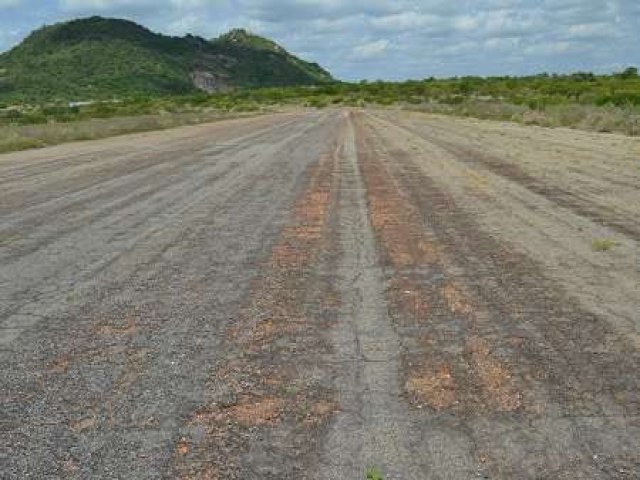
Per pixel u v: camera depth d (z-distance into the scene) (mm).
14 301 7074
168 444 4156
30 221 11453
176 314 6555
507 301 6812
